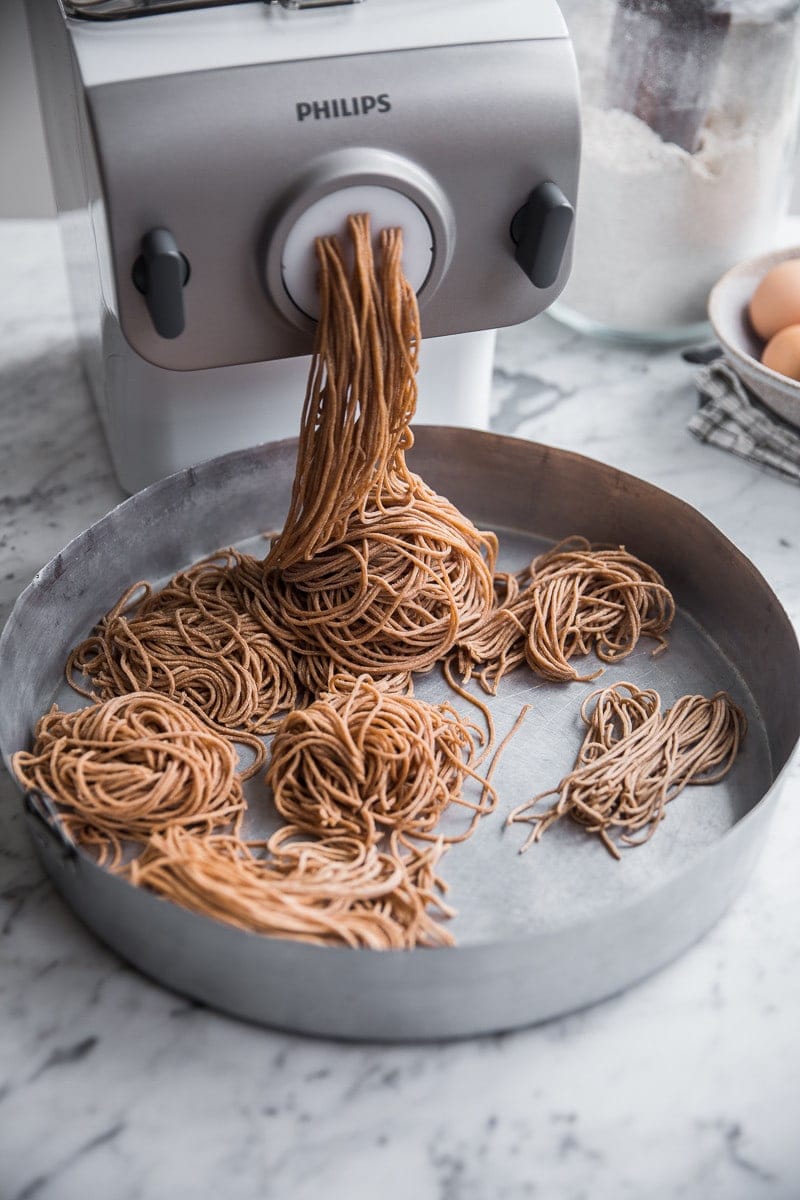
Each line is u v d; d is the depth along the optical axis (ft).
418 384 2.78
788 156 3.06
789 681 2.42
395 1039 2.12
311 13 2.32
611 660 2.63
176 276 2.24
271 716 2.52
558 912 2.24
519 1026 2.14
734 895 2.27
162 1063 2.11
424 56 2.27
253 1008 2.11
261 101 2.22
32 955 2.21
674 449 3.04
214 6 2.33
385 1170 2.02
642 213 3.02
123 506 2.60
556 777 2.44
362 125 2.25
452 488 2.87
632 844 2.33
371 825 2.30
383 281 2.33
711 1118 2.07
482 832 2.34
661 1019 2.16
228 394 2.65
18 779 2.22
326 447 2.41
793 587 2.76
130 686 2.53
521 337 3.31
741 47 2.83
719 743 2.48
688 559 2.69
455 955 1.99
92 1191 2.00
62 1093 2.08
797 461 2.96
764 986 2.20
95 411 3.09
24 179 4.06
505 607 2.67
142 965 2.17
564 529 2.84
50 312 3.36
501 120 2.30
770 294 2.93
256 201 2.26
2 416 3.09
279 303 2.34
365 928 2.15
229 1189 2.00
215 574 2.70
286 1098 2.08
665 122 2.92
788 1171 2.02
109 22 2.30
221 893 2.12
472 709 2.56
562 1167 2.02
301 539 2.53
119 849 2.26
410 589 2.56
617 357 3.26
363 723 2.37
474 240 2.39
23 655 2.45
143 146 2.19
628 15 2.83
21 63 3.77
